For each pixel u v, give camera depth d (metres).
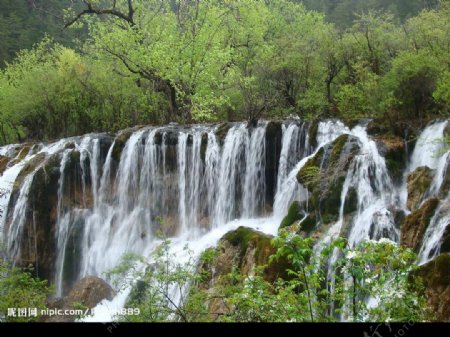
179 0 24.22
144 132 18.41
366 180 13.03
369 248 5.96
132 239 17.59
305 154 15.90
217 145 17.27
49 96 25.31
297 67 21.14
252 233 12.46
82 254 18.00
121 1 24.88
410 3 37.50
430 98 15.94
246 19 25.84
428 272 8.62
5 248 18.00
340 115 19.25
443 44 17.78
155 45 21.61
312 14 31.66
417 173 12.63
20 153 21.84
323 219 12.73
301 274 6.72
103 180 18.72
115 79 24.39
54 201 18.28
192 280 9.17
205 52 22.08
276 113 20.92
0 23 41.97
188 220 17.25
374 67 19.91
